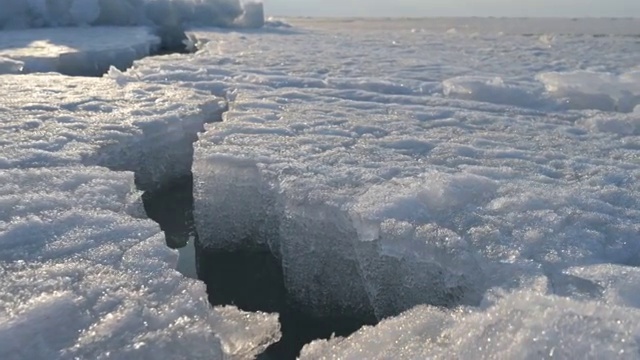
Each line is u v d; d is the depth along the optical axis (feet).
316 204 8.93
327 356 5.95
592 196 8.93
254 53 29.89
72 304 6.06
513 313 5.40
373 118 14.60
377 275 8.34
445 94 19.07
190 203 13.52
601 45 34.91
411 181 9.47
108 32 41.29
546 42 37.68
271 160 10.67
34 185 9.24
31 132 12.46
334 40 39.99
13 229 7.59
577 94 17.97
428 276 7.72
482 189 9.05
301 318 9.09
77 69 28.81
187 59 26.45
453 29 56.75
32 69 25.99
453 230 7.89
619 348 4.72
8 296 6.15
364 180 9.66
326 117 14.53
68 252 7.20
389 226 8.00
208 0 51.37
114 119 14.07
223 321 6.75
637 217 8.15
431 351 5.50
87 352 5.45
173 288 6.59
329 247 9.03
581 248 7.27
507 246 7.39
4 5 41.70
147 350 5.57
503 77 22.06
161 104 16.05
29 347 5.42
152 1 48.70
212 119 16.14
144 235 7.80
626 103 17.40
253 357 6.48
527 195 8.75
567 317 5.14
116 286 6.51
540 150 11.78
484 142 12.34
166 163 14.14
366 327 6.39
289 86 20.21
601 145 12.29
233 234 10.85
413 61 27.35
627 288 6.23
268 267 10.55
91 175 9.85
